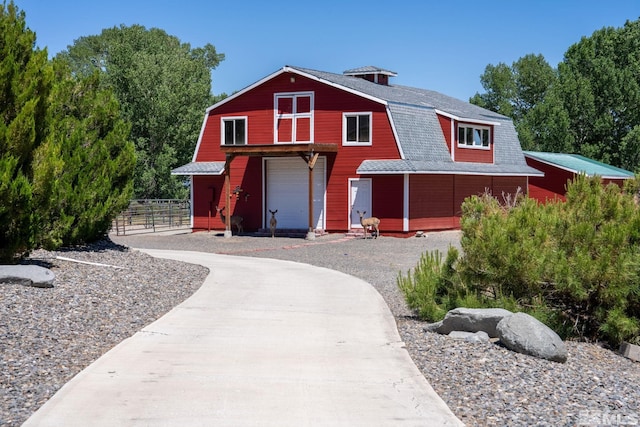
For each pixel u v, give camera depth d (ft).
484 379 24.64
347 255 72.49
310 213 92.63
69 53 246.88
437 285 37.14
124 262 52.03
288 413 20.57
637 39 178.50
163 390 22.47
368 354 27.78
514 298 34.94
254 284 46.68
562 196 125.18
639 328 32.50
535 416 20.88
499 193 114.01
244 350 28.12
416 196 96.12
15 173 41.91
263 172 104.06
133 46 201.98
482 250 34.99
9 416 19.75
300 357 27.17
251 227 105.29
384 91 105.91
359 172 94.58
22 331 28.48
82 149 55.57
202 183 108.88
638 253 32.40
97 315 33.09
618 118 171.12
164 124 175.32
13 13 44.91
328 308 38.11
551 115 168.86
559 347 28.17
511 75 220.84
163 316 34.53
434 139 102.32
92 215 56.39
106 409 20.52
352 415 20.47
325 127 99.45
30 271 37.32
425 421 20.01
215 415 20.27
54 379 23.26
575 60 182.91
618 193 36.55
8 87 41.11
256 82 103.19
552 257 33.42
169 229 114.11
